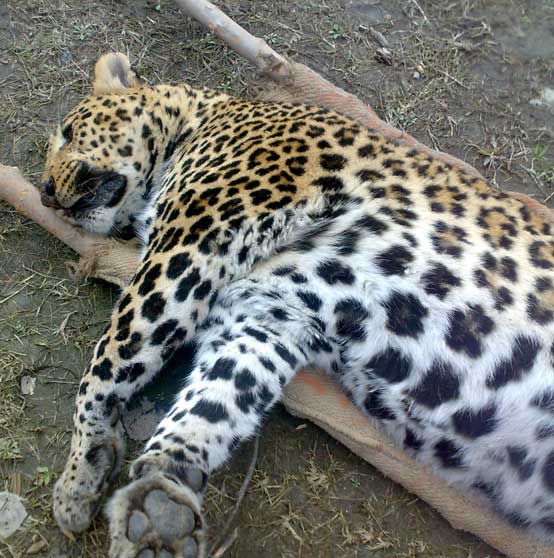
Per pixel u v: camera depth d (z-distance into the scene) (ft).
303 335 4.52
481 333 4.34
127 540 3.91
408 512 4.60
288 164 4.57
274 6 6.42
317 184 4.55
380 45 6.40
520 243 4.51
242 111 4.95
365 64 6.29
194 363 4.63
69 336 4.89
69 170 4.91
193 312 4.45
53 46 5.90
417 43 6.46
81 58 5.90
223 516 4.47
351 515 4.57
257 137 4.69
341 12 6.49
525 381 4.31
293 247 4.51
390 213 4.51
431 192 4.58
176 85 5.15
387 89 6.21
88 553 4.31
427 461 4.48
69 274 5.03
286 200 4.50
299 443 4.70
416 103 6.19
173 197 4.64
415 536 4.56
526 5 6.86
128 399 4.48
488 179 5.98
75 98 5.75
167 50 6.07
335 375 4.59
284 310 4.50
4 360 4.76
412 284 4.40
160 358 4.45
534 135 6.22
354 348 4.45
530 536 4.45
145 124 4.99
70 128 5.01
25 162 5.49
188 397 4.48
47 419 4.65
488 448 4.34
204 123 5.06
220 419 4.42
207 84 6.00
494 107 6.28
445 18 6.66
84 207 4.98
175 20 6.20
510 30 6.70
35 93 5.71
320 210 4.52
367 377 4.48
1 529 4.34
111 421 4.44
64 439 4.60
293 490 4.59
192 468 4.21
